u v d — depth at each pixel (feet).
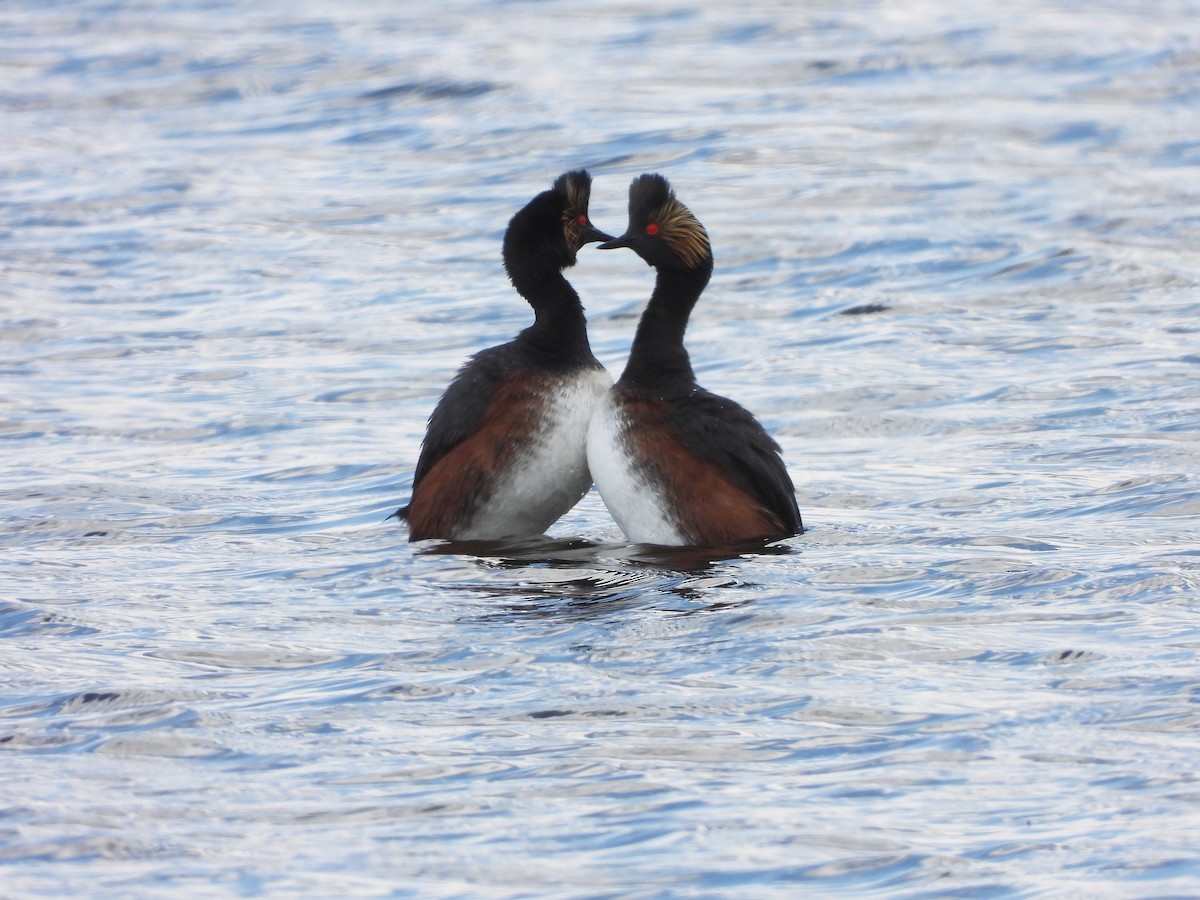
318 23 146.51
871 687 30.60
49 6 160.66
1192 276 73.31
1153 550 39.24
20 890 23.43
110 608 36.88
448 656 33.06
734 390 59.47
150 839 24.97
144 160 103.14
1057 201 87.97
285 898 23.08
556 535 43.27
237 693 31.24
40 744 28.78
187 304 73.61
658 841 24.64
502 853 24.38
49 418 56.54
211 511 45.98
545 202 42.68
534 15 147.84
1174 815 24.99
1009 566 38.24
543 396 42.22
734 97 116.06
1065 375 59.00
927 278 75.31
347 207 91.66
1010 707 29.43
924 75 121.90
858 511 44.57
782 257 79.92
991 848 24.13
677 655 32.68
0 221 88.69
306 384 61.05
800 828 24.95
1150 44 128.77
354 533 43.68
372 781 26.99
